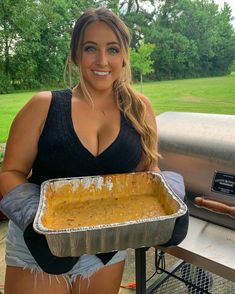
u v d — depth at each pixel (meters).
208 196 1.30
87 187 1.12
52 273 0.98
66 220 1.01
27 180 1.17
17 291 1.13
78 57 1.14
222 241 1.16
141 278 1.29
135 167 1.23
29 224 0.94
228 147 1.28
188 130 1.44
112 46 1.10
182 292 1.61
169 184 1.14
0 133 2.26
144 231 0.90
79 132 1.12
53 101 1.13
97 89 1.14
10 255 1.14
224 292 1.65
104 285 1.21
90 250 0.89
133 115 1.20
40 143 1.13
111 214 1.04
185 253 1.12
